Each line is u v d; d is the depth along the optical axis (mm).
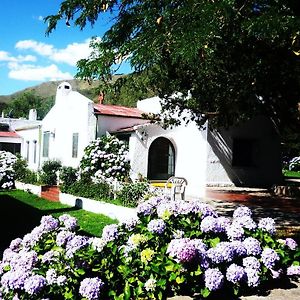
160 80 11703
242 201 15969
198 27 5570
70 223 4938
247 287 4477
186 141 20922
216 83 11617
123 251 4406
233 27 6668
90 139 20562
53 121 25031
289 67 9875
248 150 21719
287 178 29562
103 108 22422
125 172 18453
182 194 13773
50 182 21016
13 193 20250
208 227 4742
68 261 4176
